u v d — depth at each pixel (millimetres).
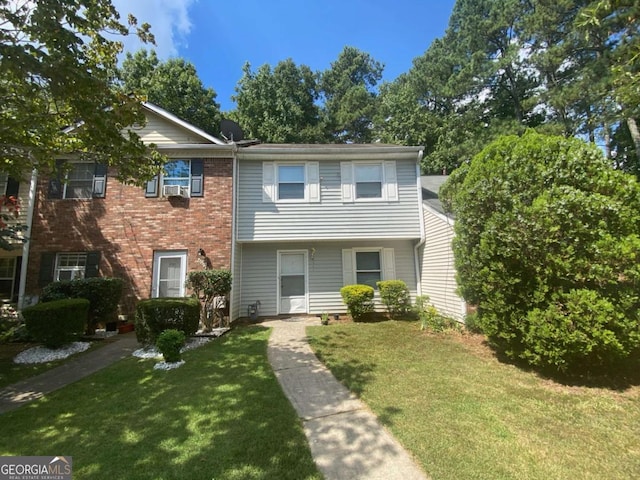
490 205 5371
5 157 5996
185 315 6891
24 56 3984
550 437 3186
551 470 2688
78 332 7062
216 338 7570
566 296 4445
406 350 6227
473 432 3270
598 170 4734
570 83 15734
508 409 3770
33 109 5148
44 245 9547
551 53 16266
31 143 5918
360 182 10586
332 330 8148
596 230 4395
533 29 17266
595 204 4383
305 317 10258
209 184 10008
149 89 20188
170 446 3111
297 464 2799
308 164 10500
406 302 9984
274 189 10312
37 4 4082
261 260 10695
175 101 21172
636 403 3904
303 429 3395
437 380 4676
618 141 17906
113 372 5422
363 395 4211
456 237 6059
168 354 5684
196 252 9688
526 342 4871
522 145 5219
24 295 9273
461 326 7668
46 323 6520
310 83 30953
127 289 9461
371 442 3125
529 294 4848
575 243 4449
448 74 25906
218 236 9766
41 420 3760
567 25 16266
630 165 17828
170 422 3596
